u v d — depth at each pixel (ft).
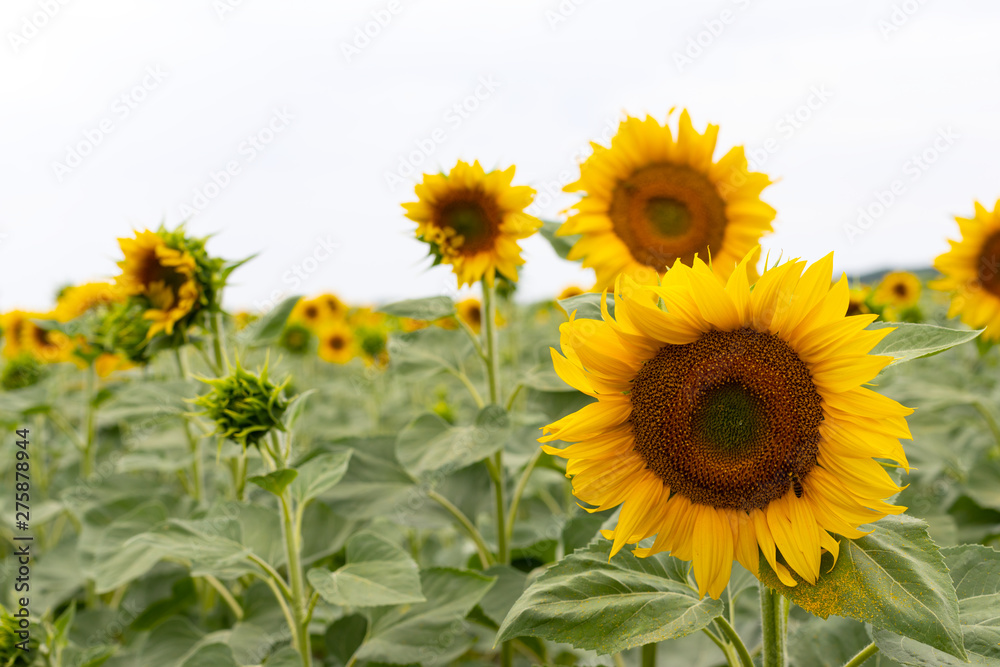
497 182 4.16
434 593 3.94
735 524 3.02
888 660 3.48
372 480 4.49
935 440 5.65
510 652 4.21
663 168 3.95
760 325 3.01
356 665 4.04
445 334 4.82
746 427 3.01
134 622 4.67
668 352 3.05
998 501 4.98
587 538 4.05
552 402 4.19
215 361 4.52
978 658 2.93
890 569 2.89
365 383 9.22
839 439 2.96
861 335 2.93
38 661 3.96
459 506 4.59
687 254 3.94
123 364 6.21
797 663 3.55
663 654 4.18
